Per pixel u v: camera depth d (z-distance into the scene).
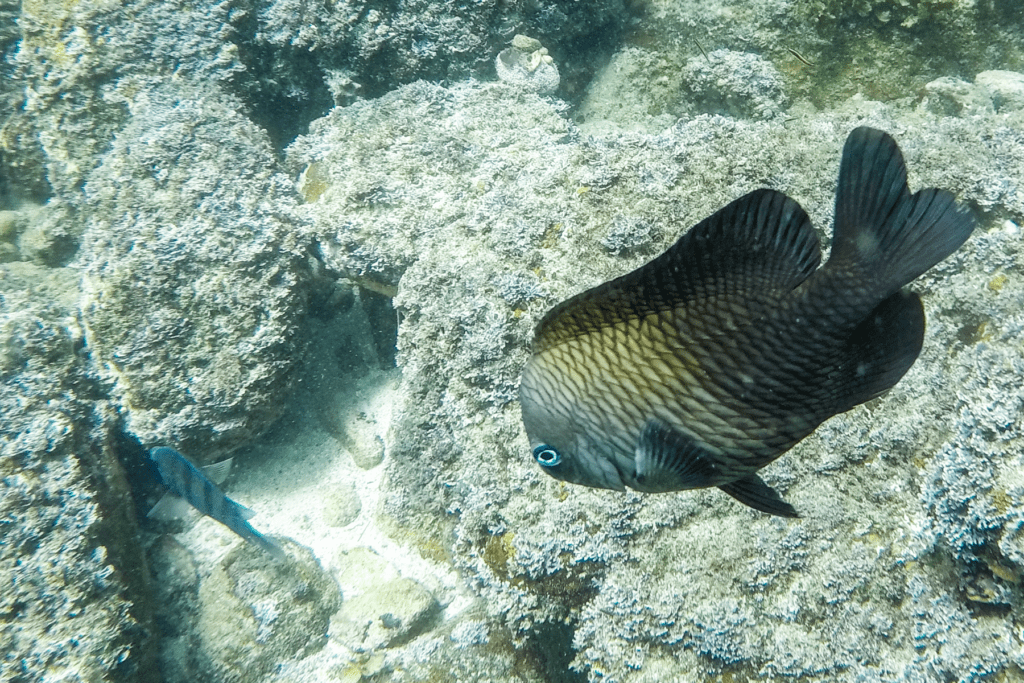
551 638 3.71
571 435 1.26
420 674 3.86
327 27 5.54
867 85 5.25
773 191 1.08
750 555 2.97
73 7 5.43
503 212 4.09
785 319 1.13
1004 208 3.37
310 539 4.80
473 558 3.57
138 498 4.73
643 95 6.00
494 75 5.84
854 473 2.95
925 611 2.62
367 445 5.11
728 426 1.18
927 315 3.12
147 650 3.93
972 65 5.04
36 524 3.72
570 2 5.70
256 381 4.68
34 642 3.43
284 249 4.77
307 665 4.18
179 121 5.14
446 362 3.83
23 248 5.61
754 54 5.41
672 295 1.17
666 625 3.01
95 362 4.59
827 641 2.76
